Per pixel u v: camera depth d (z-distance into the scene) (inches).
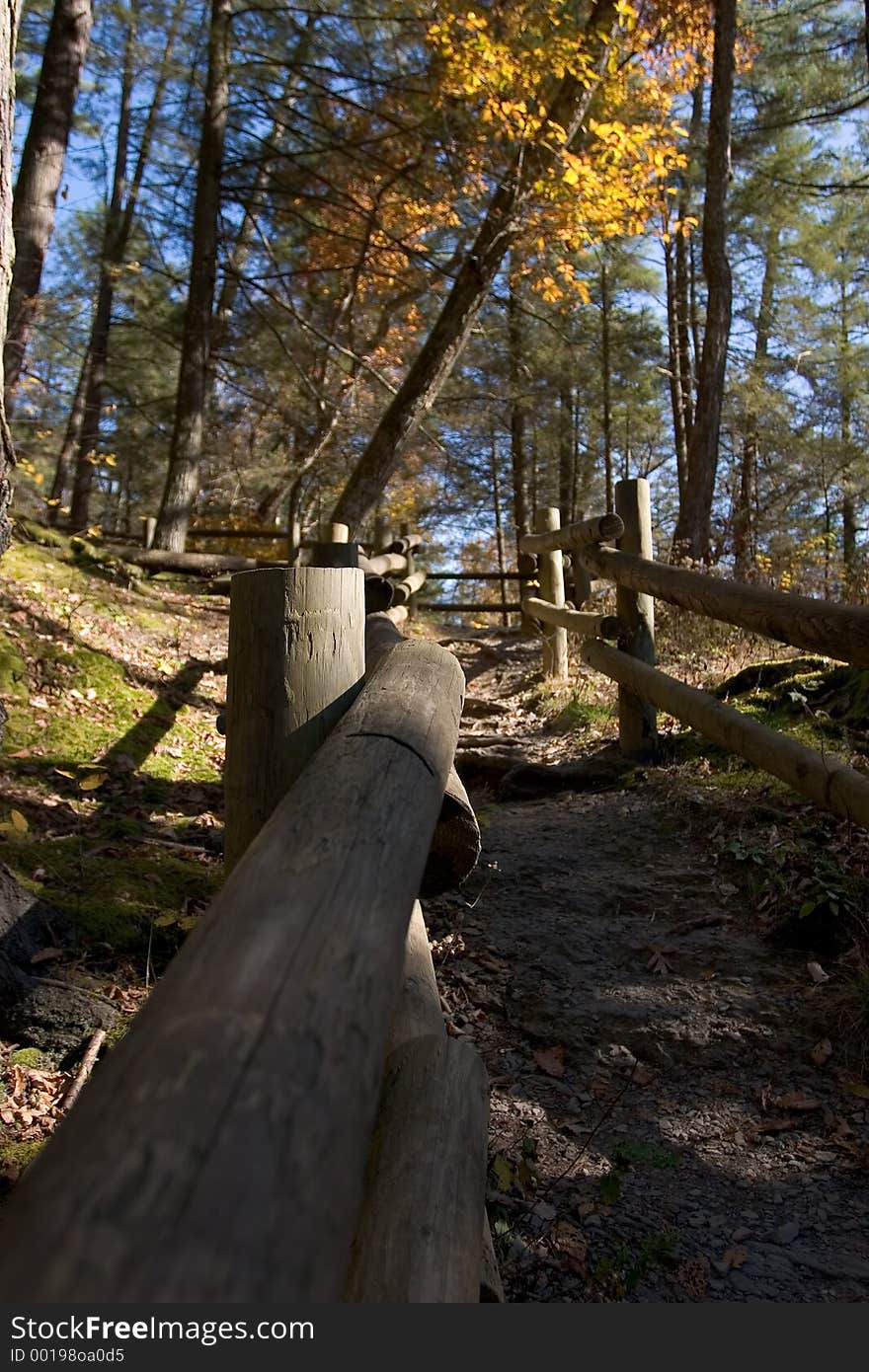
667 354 861.8
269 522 799.1
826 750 183.2
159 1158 30.0
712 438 535.8
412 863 55.6
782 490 920.3
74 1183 29.0
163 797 198.2
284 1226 30.5
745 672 236.4
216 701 269.7
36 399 581.6
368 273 588.7
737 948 142.8
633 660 219.5
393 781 64.1
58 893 136.3
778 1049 120.8
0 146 105.7
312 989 39.6
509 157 430.6
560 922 154.6
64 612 271.9
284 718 95.0
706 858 170.9
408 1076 70.6
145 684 261.6
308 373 636.1
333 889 47.4
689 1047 122.2
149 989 124.4
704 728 173.2
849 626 123.0
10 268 110.3
